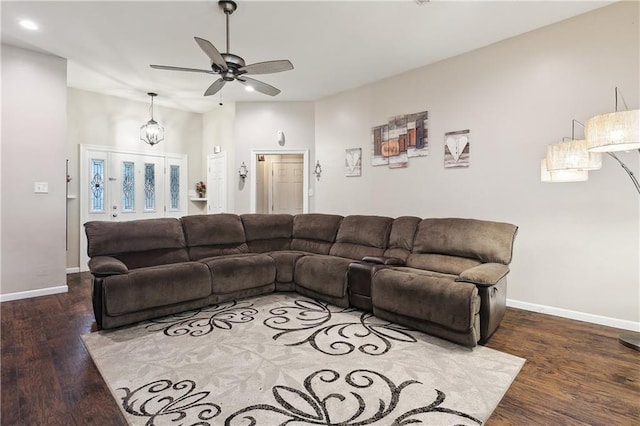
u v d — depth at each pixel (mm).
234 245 4410
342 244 4344
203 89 5371
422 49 3963
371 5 3055
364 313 3416
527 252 3598
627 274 3043
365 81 5035
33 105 3967
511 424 1732
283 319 3227
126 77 4848
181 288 3268
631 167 3010
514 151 3678
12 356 2455
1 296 3785
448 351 2555
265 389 2027
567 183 3338
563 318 3336
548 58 3432
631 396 1979
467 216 4066
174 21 3330
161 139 6402
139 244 3613
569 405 1894
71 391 2006
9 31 3523
